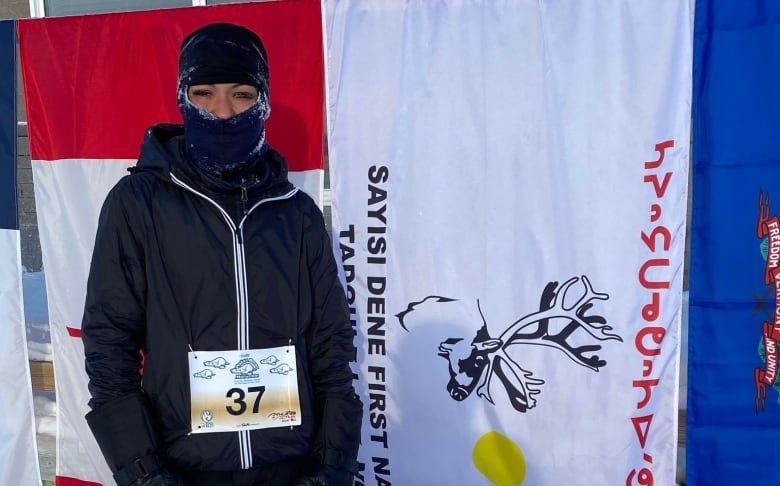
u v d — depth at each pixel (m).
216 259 1.32
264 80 1.45
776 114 1.89
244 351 1.34
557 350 2.07
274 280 1.36
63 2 3.26
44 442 2.89
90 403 1.28
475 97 2.04
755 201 1.93
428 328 2.14
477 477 2.15
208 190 1.34
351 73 2.11
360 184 2.14
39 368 2.82
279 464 1.39
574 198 2.02
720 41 1.91
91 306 1.28
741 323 1.96
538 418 2.10
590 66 1.97
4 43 2.27
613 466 2.07
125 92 2.24
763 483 1.98
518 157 2.04
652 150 1.96
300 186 2.21
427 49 2.06
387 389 2.19
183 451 1.31
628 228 1.99
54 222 2.30
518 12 2.00
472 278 2.10
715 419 2.00
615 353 2.03
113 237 1.29
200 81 1.37
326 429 1.41
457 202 2.08
